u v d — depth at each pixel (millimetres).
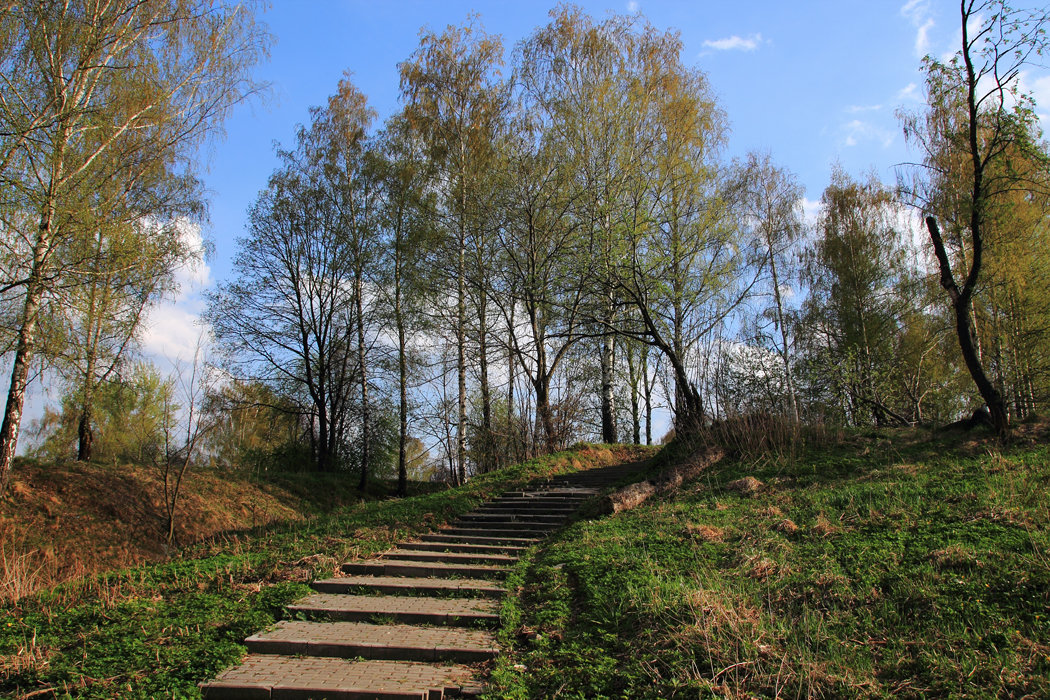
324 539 11070
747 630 5441
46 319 12305
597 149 17531
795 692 4531
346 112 24922
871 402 17094
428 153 20719
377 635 6797
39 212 11367
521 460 20125
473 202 20109
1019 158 12734
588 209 17547
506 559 9898
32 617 7270
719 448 13680
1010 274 16734
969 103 11508
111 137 12742
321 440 25938
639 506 11773
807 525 8180
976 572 5781
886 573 6160
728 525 8797
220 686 5527
